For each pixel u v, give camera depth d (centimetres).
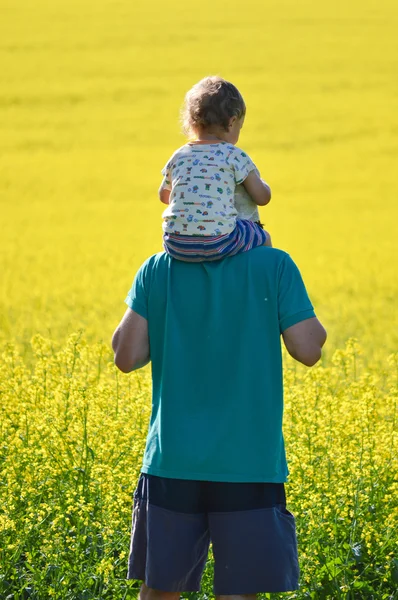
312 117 7044
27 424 994
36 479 895
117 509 862
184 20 10600
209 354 662
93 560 838
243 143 6450
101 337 2134
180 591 662
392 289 2983
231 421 652
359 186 5556
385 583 838
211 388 658
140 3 11788
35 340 1209
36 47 9225
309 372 1152
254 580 643
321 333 665
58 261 3594
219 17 10731
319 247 4069
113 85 7950
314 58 8775
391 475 937
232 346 661
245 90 7744
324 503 855
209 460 646
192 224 657
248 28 10150
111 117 7156
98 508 877
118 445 954
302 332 660
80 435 978
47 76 8200
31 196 5353
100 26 10244
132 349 687
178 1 11981
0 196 5328
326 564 812
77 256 3741
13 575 823
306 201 5247
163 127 6938
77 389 1038
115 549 852
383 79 8075
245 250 671
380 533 855
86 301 2686
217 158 668
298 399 1077
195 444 648
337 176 5775
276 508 655
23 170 5922
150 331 684
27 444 952
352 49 9106
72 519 890
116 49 9188
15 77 8150
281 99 7512
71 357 1134
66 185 5606
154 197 5412
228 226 659
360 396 1138
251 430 653
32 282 3091
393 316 2533
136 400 1044
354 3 11525
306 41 9481
